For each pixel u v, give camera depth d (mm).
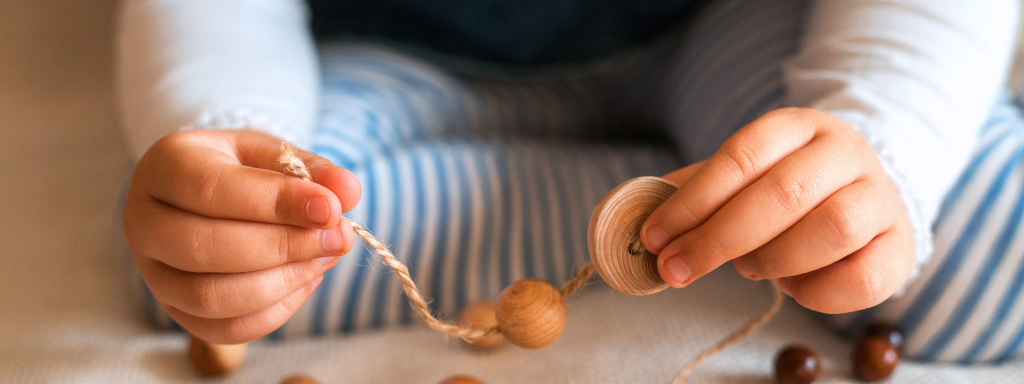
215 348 419
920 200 398
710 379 424
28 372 420
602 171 525
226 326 363
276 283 353
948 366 441
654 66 657
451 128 588
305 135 457
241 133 385
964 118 431
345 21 683
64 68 795
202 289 351
